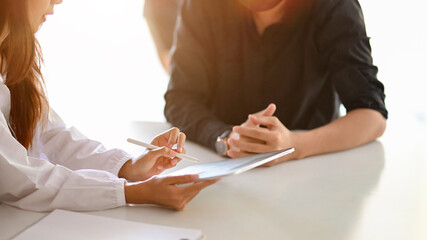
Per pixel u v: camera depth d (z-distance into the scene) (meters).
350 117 1.54
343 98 1.64
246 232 0.88
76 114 1.84
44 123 1.23
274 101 1.80
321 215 0.97
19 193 0.97
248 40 1.78
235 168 0.98
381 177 1.22
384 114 1.61
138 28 5.43
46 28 5.40
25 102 1.16
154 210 0.98
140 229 0.85
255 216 0.96
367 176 1.23
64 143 1.23
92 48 5.47
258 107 1.82
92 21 5.43
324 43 1.68
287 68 1.77
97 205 0.97
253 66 1.79
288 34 1.74
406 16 3.88
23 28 1.01
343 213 0.98
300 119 1.81
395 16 3.89
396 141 1.60
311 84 1.75
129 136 1.55
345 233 0.89
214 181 0.99
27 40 1.04
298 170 1.27
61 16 5.41
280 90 1.79
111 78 5.13
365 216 0.97
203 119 1.57
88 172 1.02
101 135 1.55
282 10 1.72
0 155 0.95
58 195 0.96
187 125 1.59
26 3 1.00
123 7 5.40
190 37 1.79
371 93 1.60
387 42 3.94
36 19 1.05
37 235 0.83
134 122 1.74
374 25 3.93
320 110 1.81
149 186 0.98
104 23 5.43
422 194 1.10
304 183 1.17
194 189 0.98
